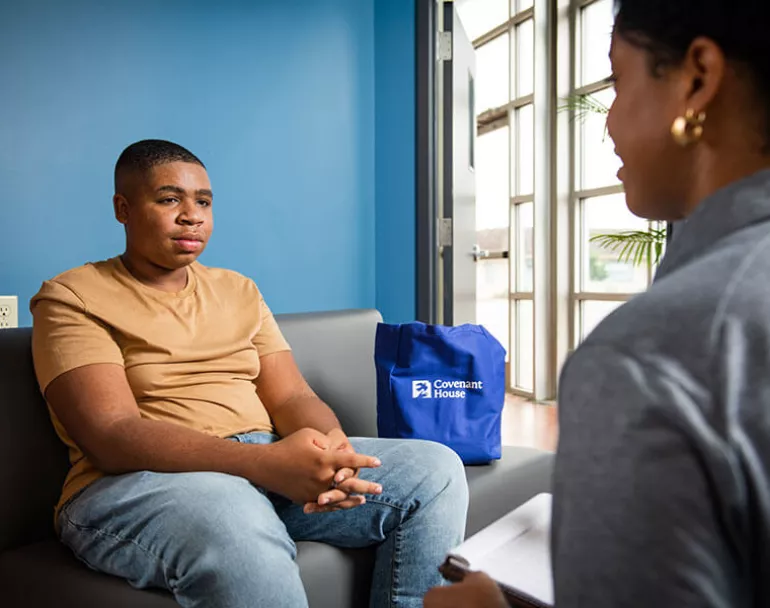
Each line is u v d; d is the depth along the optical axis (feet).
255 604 3.42
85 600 3.70
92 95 7.32
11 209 6.79
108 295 4.55
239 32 8.55
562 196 16.76
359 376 6.75
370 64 9.98
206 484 3.72
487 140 19.38
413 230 10.17
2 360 4.37
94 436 3.99
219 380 4.78
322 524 4.33
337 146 9.62
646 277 15.01
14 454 4.29
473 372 5.99
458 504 4.43
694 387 1.08
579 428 1.17
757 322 1.10
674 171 1.41
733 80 1.29
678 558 1.01
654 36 1.38
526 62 17.74
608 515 1.08
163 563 3.51
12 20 6.77
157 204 4.65
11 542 4.25
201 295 5.02
